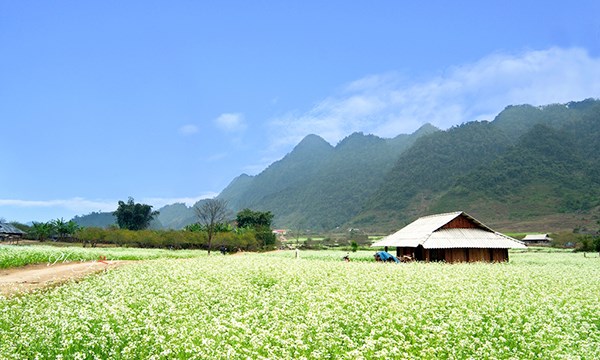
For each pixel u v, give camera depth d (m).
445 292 19.30
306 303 16.25
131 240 81.38
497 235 48.16
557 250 84.00
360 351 10.80
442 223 48.56
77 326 11.78
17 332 12.64
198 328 12.13
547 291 20.52
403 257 48.97
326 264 30.95
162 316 13.85
